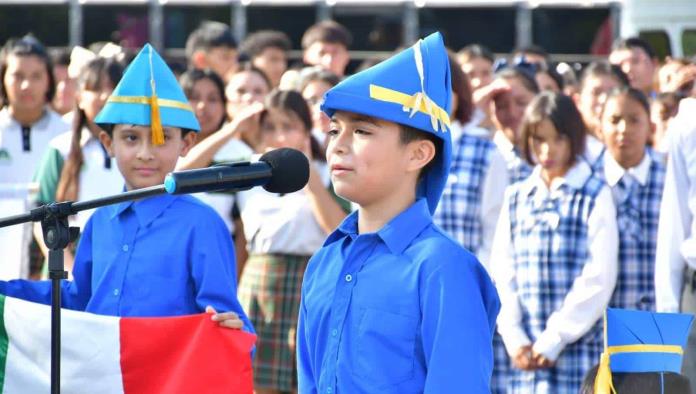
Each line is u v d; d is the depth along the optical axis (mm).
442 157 9336
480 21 31312
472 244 16250
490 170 16312
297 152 9281
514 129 18234
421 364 8930
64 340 11352
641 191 16078
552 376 15125
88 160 16391
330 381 9125
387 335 8961
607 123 16203
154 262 11742
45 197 16594
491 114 19328
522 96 18203
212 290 11625
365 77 9070
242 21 31578
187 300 11766
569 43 31203
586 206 15195
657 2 30188
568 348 15125
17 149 18703
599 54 31094
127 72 12023
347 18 31406
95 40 31875
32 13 31781
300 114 17250
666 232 14672
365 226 9391
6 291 11961
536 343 15156
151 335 11328
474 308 8898
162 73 12078
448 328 8781
